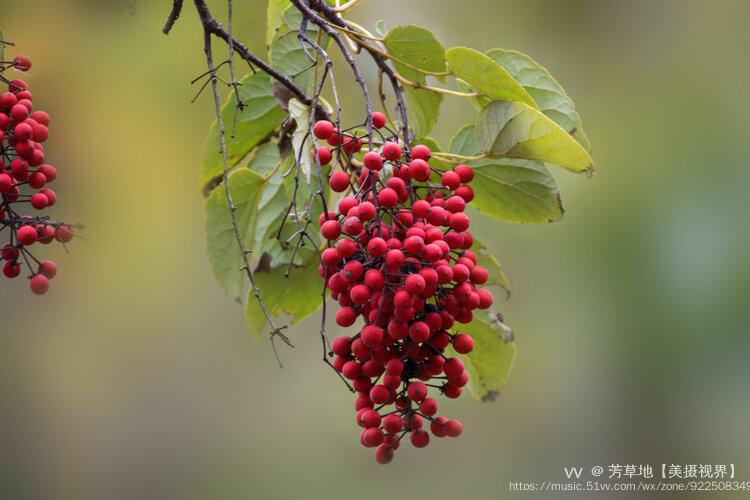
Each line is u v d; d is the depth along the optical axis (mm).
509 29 7168
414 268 2494
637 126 6809
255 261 3377
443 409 7219
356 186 3281
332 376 7625
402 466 7480
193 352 8242
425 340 2537
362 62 5906
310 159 3195
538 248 6582
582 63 7184
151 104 6625
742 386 6297
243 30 5836
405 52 3143
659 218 6344
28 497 7938
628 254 6344
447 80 3373
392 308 2451
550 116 3219
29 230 2822
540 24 7156
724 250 6145
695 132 6656
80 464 8078
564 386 7031
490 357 3281
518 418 7262
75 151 6855
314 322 7512
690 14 7098
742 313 6055
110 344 8102
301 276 3393
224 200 3346
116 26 6113
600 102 7035
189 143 6969
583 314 6594
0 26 6117
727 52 6957
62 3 6051
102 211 7219
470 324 3221
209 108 6688
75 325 7977
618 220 6391
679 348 6316
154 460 8109
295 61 3330
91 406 8172
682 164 6516
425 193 2971
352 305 2549
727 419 6516
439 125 6516
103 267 7633
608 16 7141
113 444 8125
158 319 8062
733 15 7004
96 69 6355
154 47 6160
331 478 7617
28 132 2805
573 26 7141
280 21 3383
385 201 2512
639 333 6391
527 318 6785
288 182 3361
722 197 6316
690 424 6656
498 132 2961
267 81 3389
